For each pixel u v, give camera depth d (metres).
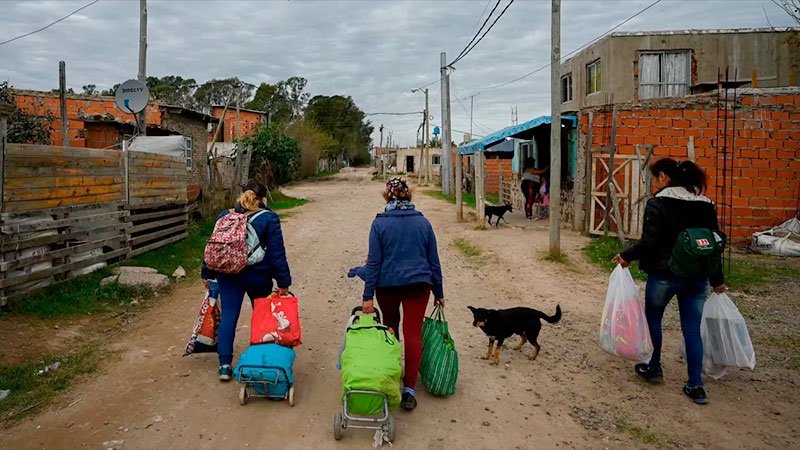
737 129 11.20
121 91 12.66
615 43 15.69
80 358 5.26
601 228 11.69
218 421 4.06
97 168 7.88
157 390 4.58
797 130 11.05
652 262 4.56
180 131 18.52
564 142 15.27
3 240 5.87
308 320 6.71
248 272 4.74
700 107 11.31
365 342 3.99
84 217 7.43
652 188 11.34
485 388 4.76
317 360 5.35
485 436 3.94
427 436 3.92
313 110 74.50
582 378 4.98
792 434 3.95
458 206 15.64
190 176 19.08
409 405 4.27
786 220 11.14
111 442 3.73
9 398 4.34
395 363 3.89
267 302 4.60
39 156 6.51
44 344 5.43
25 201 6.28
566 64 19.64
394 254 4.25
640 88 15.77
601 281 8.50
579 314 6.94
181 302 7.40
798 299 7.24
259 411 4.24
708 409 4.34
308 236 13.77
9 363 4.91
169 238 10.55
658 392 4.66
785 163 11.12
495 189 27.89
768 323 6.39
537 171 16.16
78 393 4.50
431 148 66.06
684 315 4.54
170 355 5.41
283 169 31.56
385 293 4.35
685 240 4.29
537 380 4.95
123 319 6.53
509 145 23.12
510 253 10.48
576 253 10.09
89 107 17.27
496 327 5.19
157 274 8.02
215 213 14.44
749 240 11.22
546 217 16.02
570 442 3.87
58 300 6.48
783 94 11.05
